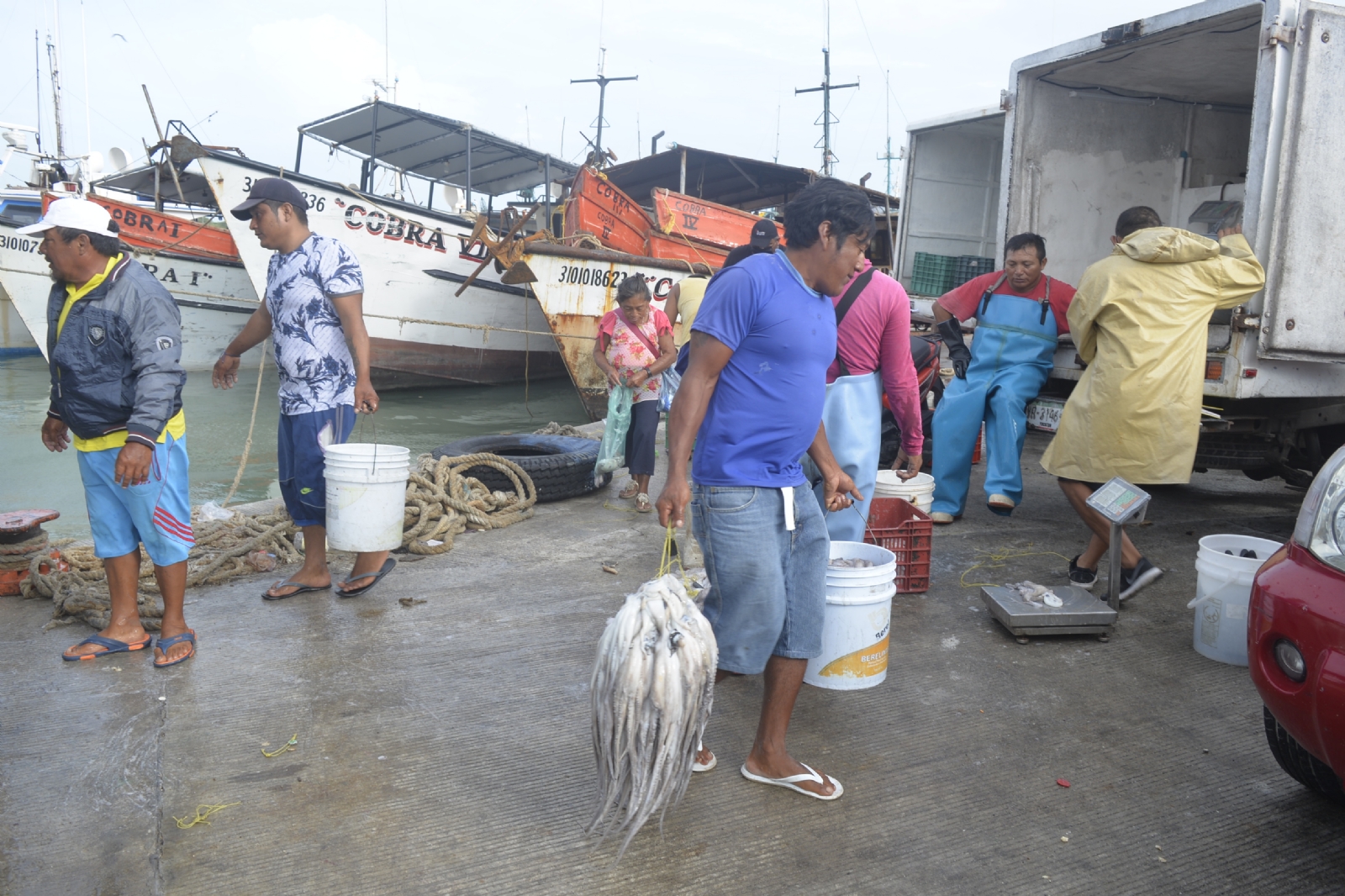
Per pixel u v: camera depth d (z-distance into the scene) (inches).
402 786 103.9
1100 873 90.3
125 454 123.0
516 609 161.5
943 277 358.3
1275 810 101.4
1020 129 260.8
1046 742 116.0
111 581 139.3
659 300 498.6
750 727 118.9
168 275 598.9
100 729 116.1
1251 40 232.8
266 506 228.2
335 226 499.2
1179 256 156.7
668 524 88.7
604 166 646.5
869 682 121.9
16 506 287.3
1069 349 234.8
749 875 89.0
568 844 93.6
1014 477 208.5
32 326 610.9
